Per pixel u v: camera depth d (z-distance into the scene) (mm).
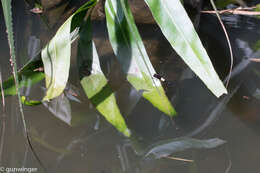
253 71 1695
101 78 1531
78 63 1544
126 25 1440
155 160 1405
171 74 1665
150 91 1488
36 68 1526
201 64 1370
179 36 1375
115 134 1478
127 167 1386
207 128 1493
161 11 1378
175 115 1512
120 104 1542
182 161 1400
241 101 1581
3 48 1763
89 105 1556
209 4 1970
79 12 1443
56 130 1479
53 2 1925
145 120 1509
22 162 1387
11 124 1485
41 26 1890
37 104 1489
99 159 1404
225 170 1381
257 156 1417
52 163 1389
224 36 1871
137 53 1451
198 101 1576
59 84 1452
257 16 1962
